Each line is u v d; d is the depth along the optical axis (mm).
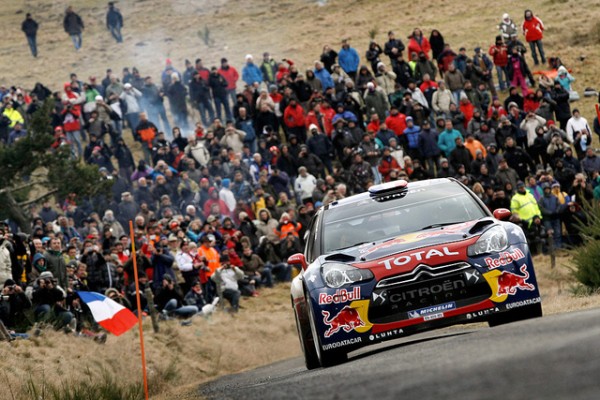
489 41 140125
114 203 82312
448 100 92938
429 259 26266
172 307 60312
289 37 175250
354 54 107188
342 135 85125
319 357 27094
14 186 83250
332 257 27641
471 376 14625
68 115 102938
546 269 66000
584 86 115500
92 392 36156
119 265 60344
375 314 26234
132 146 118562
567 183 78125
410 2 181000
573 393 11844
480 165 77812
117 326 41125
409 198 30594
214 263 66312
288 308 66875
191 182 82625
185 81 121125
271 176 79938
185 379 50812
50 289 50406
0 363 41031
